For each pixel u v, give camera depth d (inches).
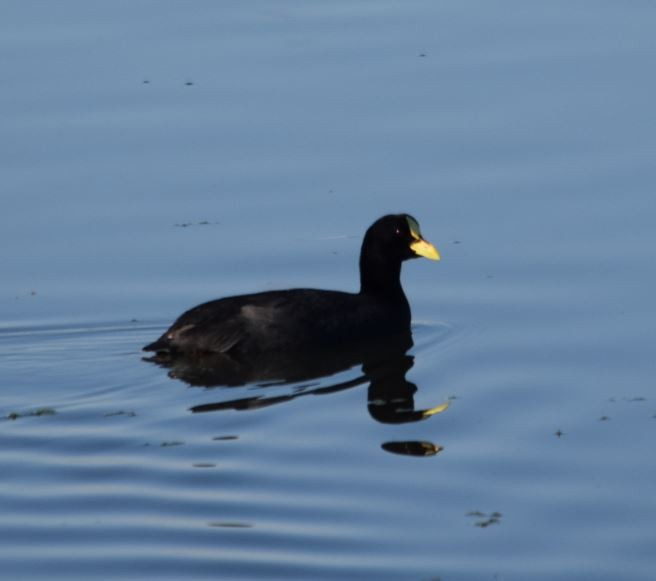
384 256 761.6
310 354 722.2
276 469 590.2
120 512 555.2
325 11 1117.1
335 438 619.5
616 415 634.8
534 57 1031.6
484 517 551.5
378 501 564.1
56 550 527.5
